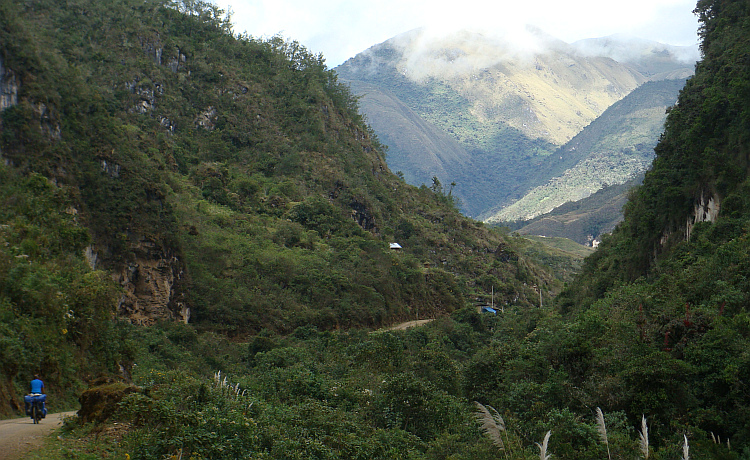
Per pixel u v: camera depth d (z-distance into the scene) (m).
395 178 162.75
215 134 124.00
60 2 120.75
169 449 15.13
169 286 67.56
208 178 105.19
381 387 28.02
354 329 71.25
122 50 119.75
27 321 28.14
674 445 19.84
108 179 67.38
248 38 158.38
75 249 46.38
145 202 69.12
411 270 102.56
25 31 66.06
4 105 59.88
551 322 49.28
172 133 117.69
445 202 169.38
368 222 128.25
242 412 19.84
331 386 31.97
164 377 20.80
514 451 19.23
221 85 134.00
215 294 72.75
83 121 69.38
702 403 22.69
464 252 140.50
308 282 82.06
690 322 26.55
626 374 23.23
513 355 31.86
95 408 17.12
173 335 58.69
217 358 57.62
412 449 22.88
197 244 79.62
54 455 14.17
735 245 36.28
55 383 26.69
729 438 21.33
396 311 92.12
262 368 44.84
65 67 72.69
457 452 21.25
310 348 60.69
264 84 144.50
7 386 23.17
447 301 106.25
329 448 20.20
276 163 126.50
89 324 33.53
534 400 24.62
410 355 43.19
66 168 62.84
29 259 34.75
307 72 156.88
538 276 149.75
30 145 60.38
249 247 86.19
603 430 15.36
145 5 133.38
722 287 32.59
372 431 24.08
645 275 55.69
